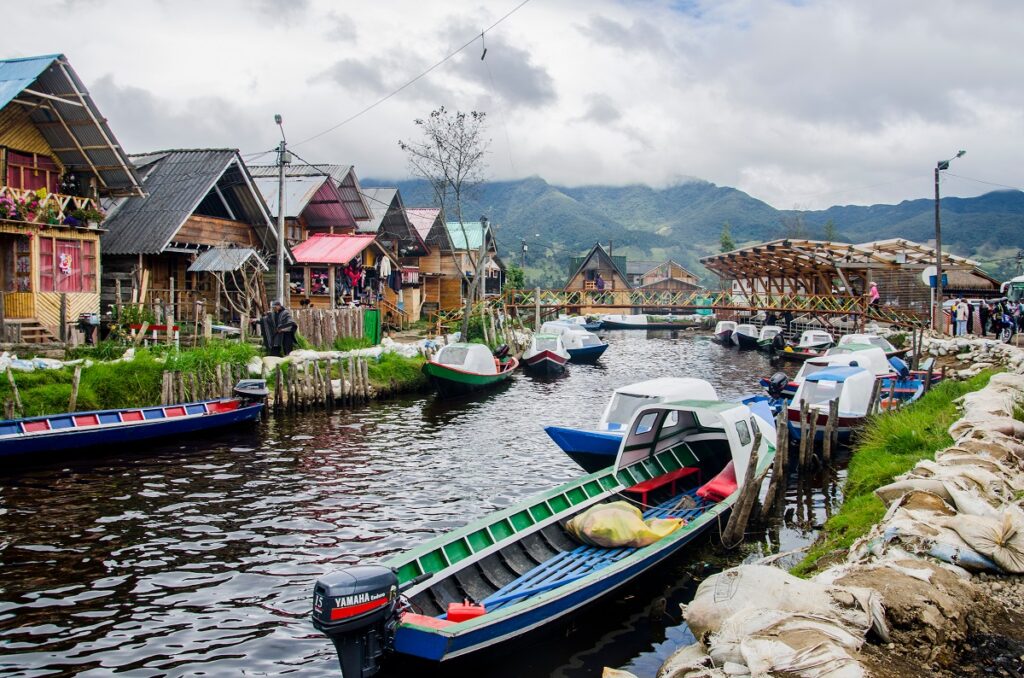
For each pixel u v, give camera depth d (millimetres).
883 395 21828
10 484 14781
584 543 10797
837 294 50812
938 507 8531
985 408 14039
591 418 24109
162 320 24125
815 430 17406
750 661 5340
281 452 17984
